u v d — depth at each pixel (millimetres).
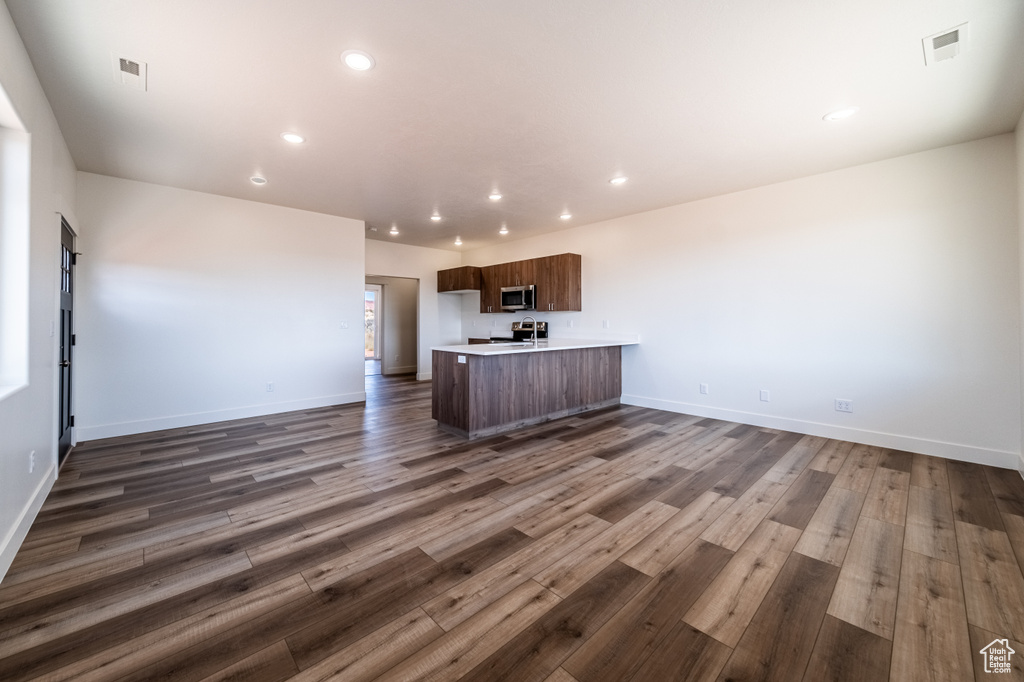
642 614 1623
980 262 3236
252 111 2738
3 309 2211
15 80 1973
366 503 2604
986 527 2285
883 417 3689
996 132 3090
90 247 3869
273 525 2322
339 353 5629
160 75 2342
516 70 2318
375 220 5742
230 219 4695
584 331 6023
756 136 3135
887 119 2883
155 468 3197
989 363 3227
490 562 1972
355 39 2055
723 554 2039
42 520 2359
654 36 2049
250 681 1310
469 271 7246
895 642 1479
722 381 4691
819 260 3975
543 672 1352
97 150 3346
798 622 1577
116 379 4035
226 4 1817
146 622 1568
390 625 1561
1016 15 1893
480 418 4086
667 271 5105
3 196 2193
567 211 5262
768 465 3273
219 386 4668
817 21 1944
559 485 2891
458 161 3596
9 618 1580
